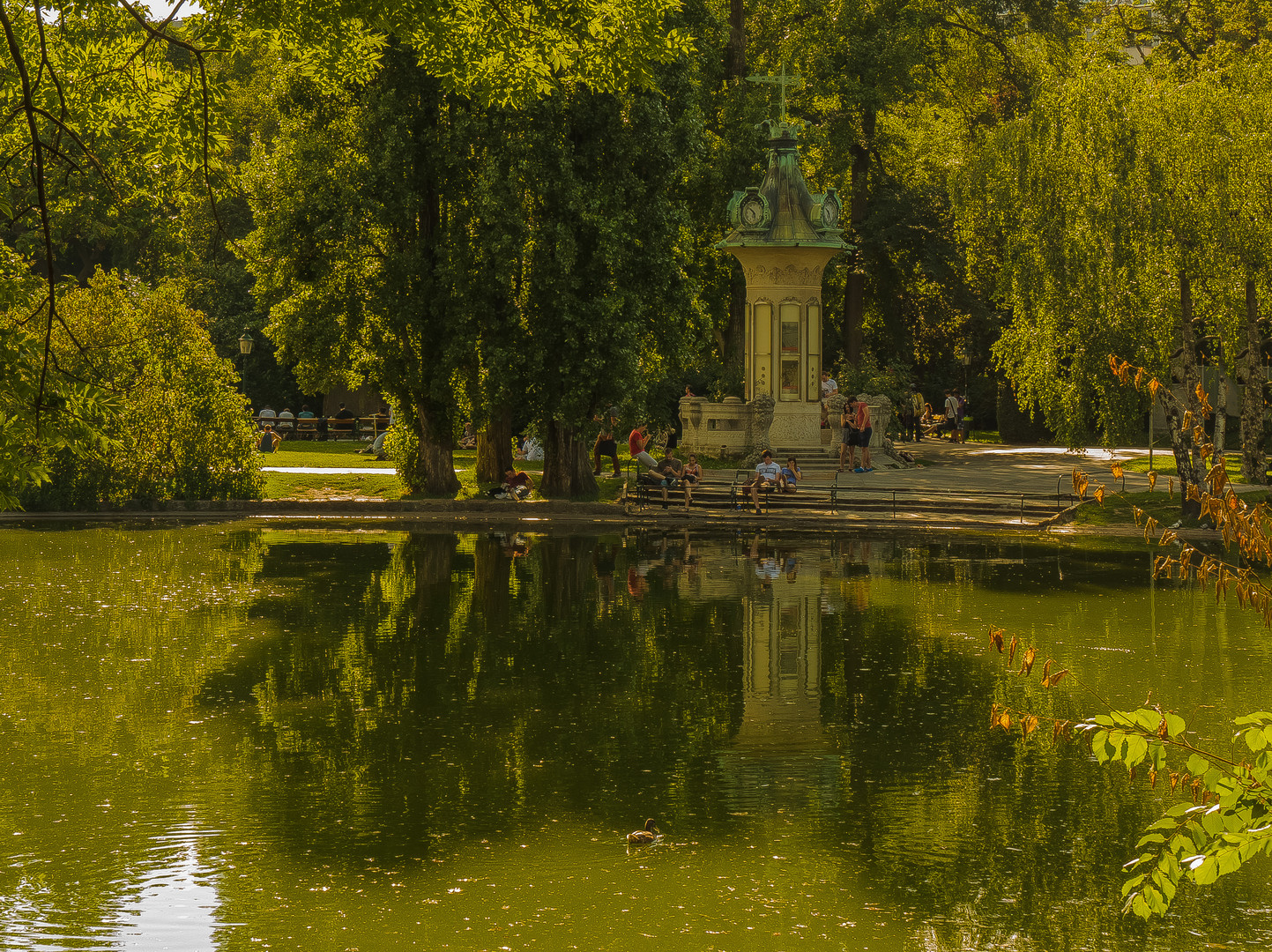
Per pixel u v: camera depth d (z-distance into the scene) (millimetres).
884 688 15891
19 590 22531
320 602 21375
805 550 27781
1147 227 29125
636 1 13891
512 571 24641
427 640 18484
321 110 34125
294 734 13891
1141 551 27359
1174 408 30109
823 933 9102
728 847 10758
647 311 34562
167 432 34469
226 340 61062
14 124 11836
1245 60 31641
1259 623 19500
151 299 34938
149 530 31188
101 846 10664
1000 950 8867
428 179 33656
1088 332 29734
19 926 9133
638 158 33750
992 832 11109
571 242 32250
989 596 22000
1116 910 9531
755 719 14539
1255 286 30141
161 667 16812
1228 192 28828
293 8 12875
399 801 11812
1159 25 55188
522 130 32375
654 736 13898
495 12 13492
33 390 8891
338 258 33156
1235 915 9570
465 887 9898
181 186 14320
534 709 14930
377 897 9672
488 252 32594
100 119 12477
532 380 33656
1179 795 12023
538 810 11609
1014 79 56500
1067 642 18250
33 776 12453
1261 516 6500
